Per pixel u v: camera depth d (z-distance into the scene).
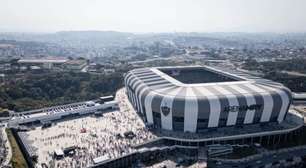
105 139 187.75
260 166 167.12
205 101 194.50
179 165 167.62
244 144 194.00
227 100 197.25
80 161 159.25
